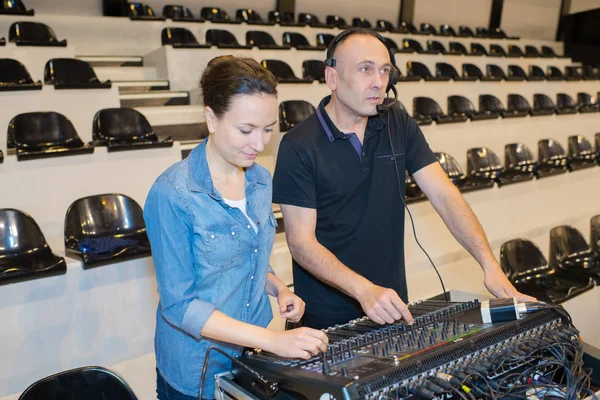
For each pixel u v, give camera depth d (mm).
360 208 1605
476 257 1538
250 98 1060
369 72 1453
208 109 1118
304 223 1534
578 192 4750
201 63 5316
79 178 3146
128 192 3305
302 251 1486
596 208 4742
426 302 1506
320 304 1664
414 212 3572
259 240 1275
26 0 5793
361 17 8344
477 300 1413
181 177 1168
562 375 1229
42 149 3400
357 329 1346
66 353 2465
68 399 1410
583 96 6855
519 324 1230
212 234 1185
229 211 1203
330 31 7047
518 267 3027
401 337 1213
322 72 5520
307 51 5812
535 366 1178
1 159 2922
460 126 4961
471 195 3957
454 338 1174
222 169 1220
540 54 8484
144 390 2373
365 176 1592
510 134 5359
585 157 5230
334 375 1009
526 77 6570
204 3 6879
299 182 1535
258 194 1289
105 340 2551
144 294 2627
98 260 2469
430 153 1710
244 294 1291
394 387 1007
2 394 2322
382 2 8516
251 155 1120
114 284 2547
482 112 5598
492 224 4086
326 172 1555
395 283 1668
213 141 1194
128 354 2615
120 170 3264
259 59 5566
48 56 4426
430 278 3492
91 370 1441
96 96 3852
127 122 3730
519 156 4754
